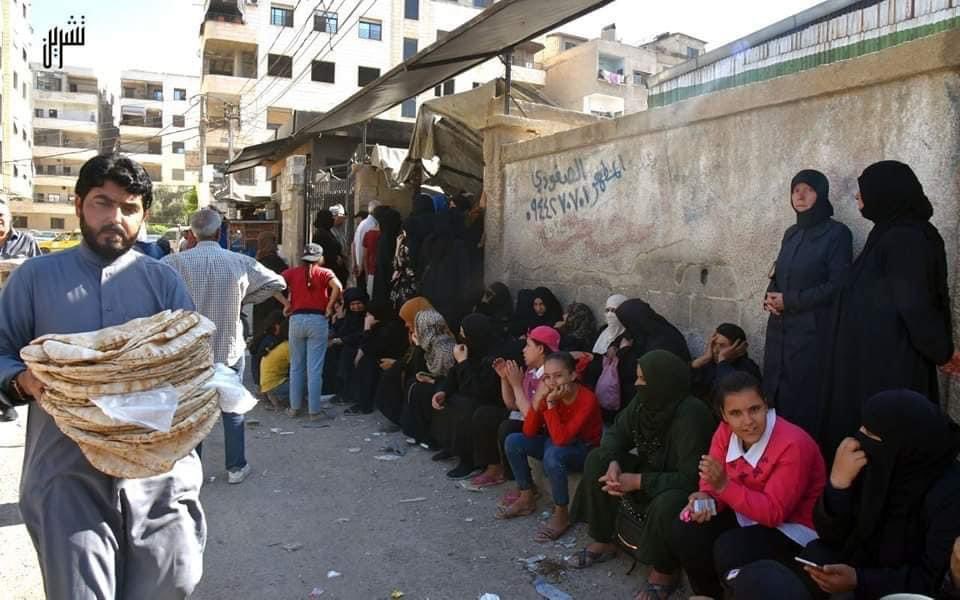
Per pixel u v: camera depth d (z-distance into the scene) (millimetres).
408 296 7539
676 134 5043
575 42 51531
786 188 4199
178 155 65562
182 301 2486
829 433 3176
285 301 6758
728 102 4547
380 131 14805
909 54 3451
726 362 4145
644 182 5371
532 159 6781
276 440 6027
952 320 3303
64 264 2305
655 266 5270
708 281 4797
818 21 5457
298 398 6699
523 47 47750
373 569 3727
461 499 4695
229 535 4145
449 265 7340
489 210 7441
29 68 48500
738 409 2932
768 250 4320
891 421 2367
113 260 2357
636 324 4676
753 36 6109
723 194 4652
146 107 65625
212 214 4902
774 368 3689
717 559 2906
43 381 2043
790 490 2842
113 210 2275
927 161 3428
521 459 4348
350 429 6363
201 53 41250
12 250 6375
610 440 3701
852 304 3084
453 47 6609
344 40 41938
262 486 4938
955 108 3299
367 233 9156
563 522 4094
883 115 3639
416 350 6016
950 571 2234
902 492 2426
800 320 3555
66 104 66625
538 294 6273
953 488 2352
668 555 3238
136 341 2053
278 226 18547
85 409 2004
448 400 5336
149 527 2305
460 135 9312
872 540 2508
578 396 4152
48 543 2131
